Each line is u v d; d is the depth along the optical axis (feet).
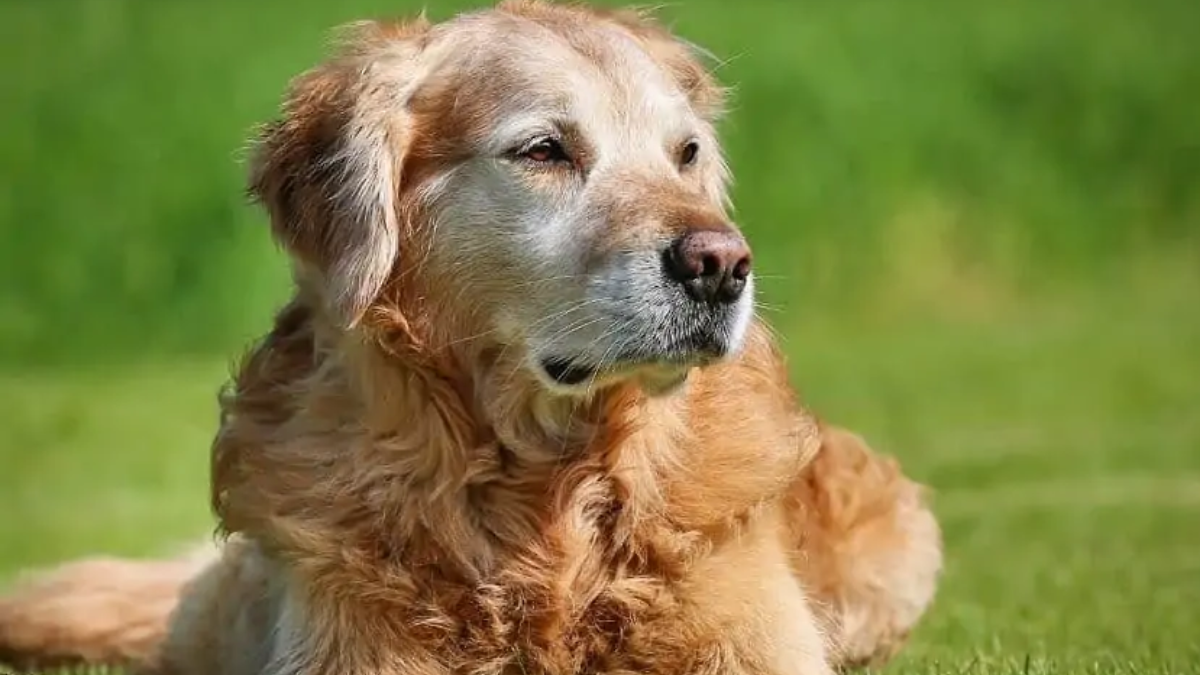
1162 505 59.41
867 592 37.27
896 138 111.86
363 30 31.53
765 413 30.91
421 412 29.22
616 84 29.99
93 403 85.25
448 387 29.37
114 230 104.73
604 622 29.45
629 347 28.07
